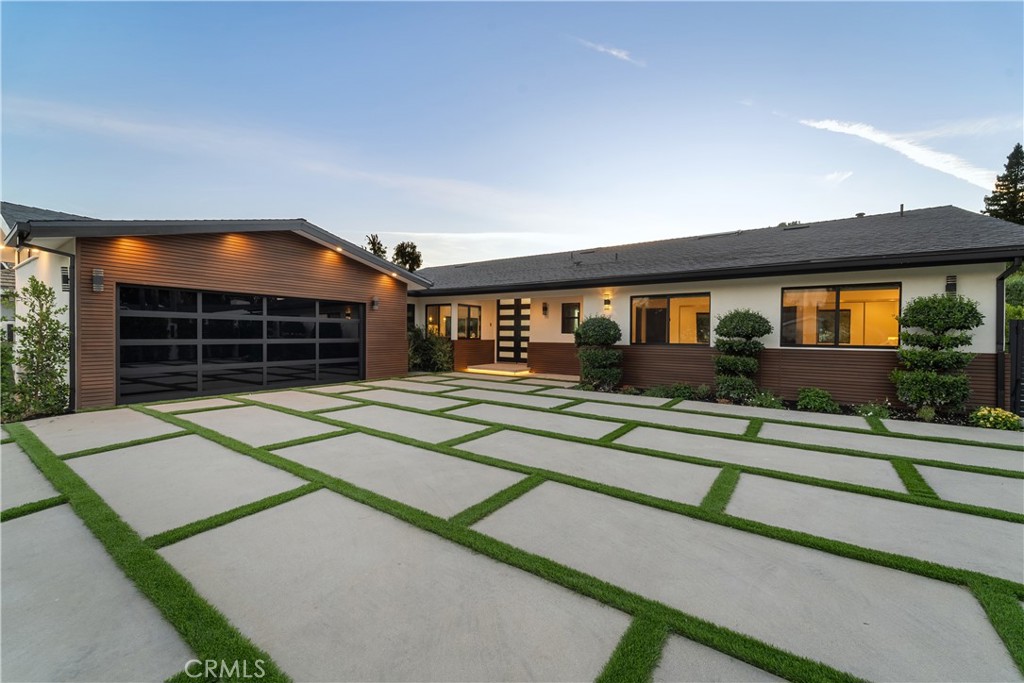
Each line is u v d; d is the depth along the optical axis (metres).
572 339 13.17
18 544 2.73
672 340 10.10
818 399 7.79
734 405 8.23
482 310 15.64
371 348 11.88
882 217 10.73
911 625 2.00
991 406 6.89
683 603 2.15
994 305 6.87
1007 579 2.38
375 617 2.03
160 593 2.19
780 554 2.68
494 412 7.30
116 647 1.83
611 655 1.79
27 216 7.58
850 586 2.33
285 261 9.84
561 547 2.73
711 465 4.48
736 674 1.70
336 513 3.23
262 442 5.18
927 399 6.86
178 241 8.09
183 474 4.04
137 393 7.68
